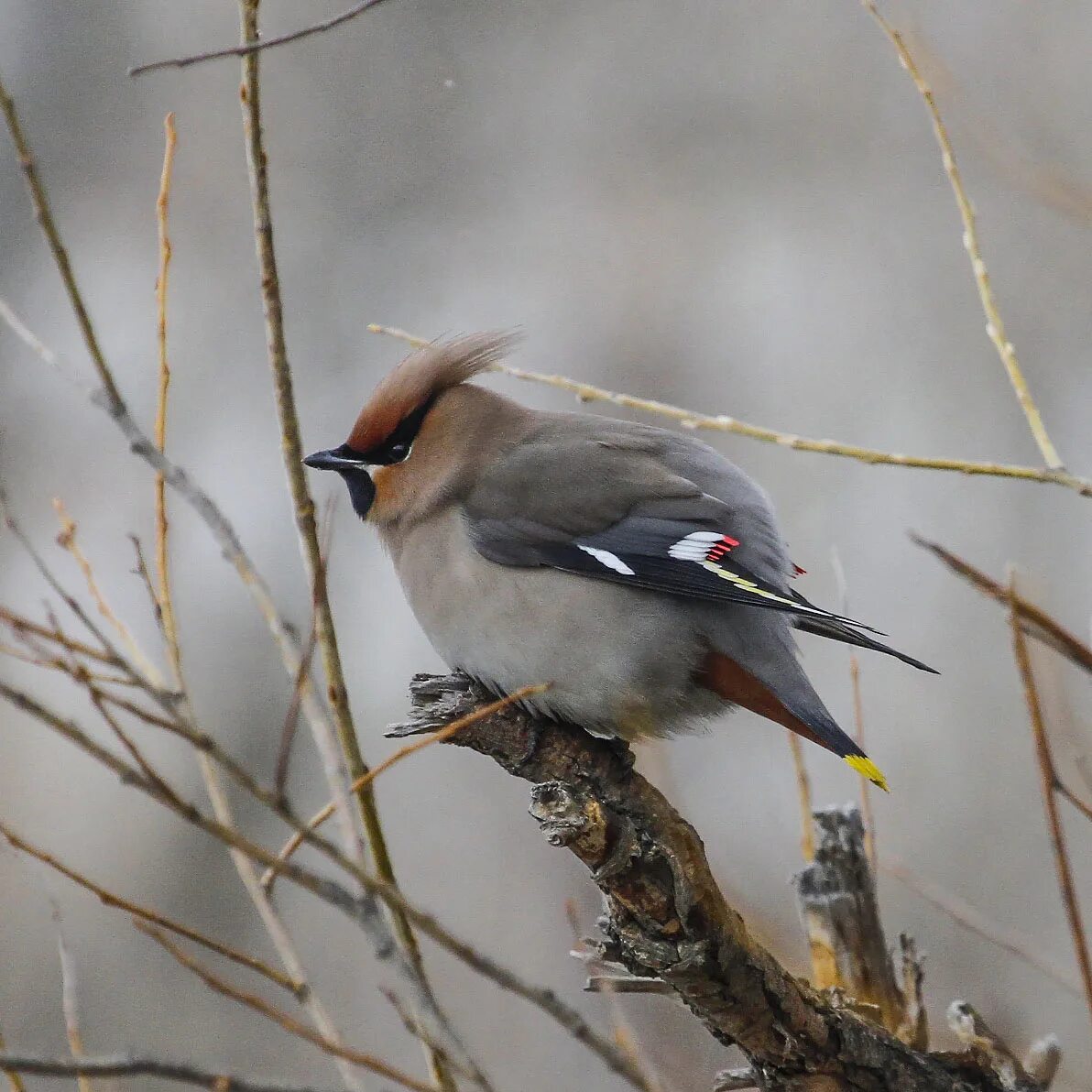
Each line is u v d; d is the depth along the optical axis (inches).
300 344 623.8
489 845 528.7
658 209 660.1
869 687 544.1
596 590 311.4
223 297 630.5
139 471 598.9
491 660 320.8
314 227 644.7
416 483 332.5
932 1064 267.0
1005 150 374.0
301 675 189.2
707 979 253.9
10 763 540.7
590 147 668.7
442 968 494.3
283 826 534.0
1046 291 606.5
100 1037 494.3
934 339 618.8
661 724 316.8
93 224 645.9
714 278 649.0
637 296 644.7
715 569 306.0
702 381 631.8
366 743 550.0
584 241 655.1
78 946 510.0
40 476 600.7
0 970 507.2
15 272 637.9
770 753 522.3
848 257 641.6
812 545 581.9
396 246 646.5
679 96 673.0
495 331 382.3
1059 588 558.6
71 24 658.2
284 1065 481.1
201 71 653.9
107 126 653.9
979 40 607.8
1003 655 541.6
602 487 317.7
